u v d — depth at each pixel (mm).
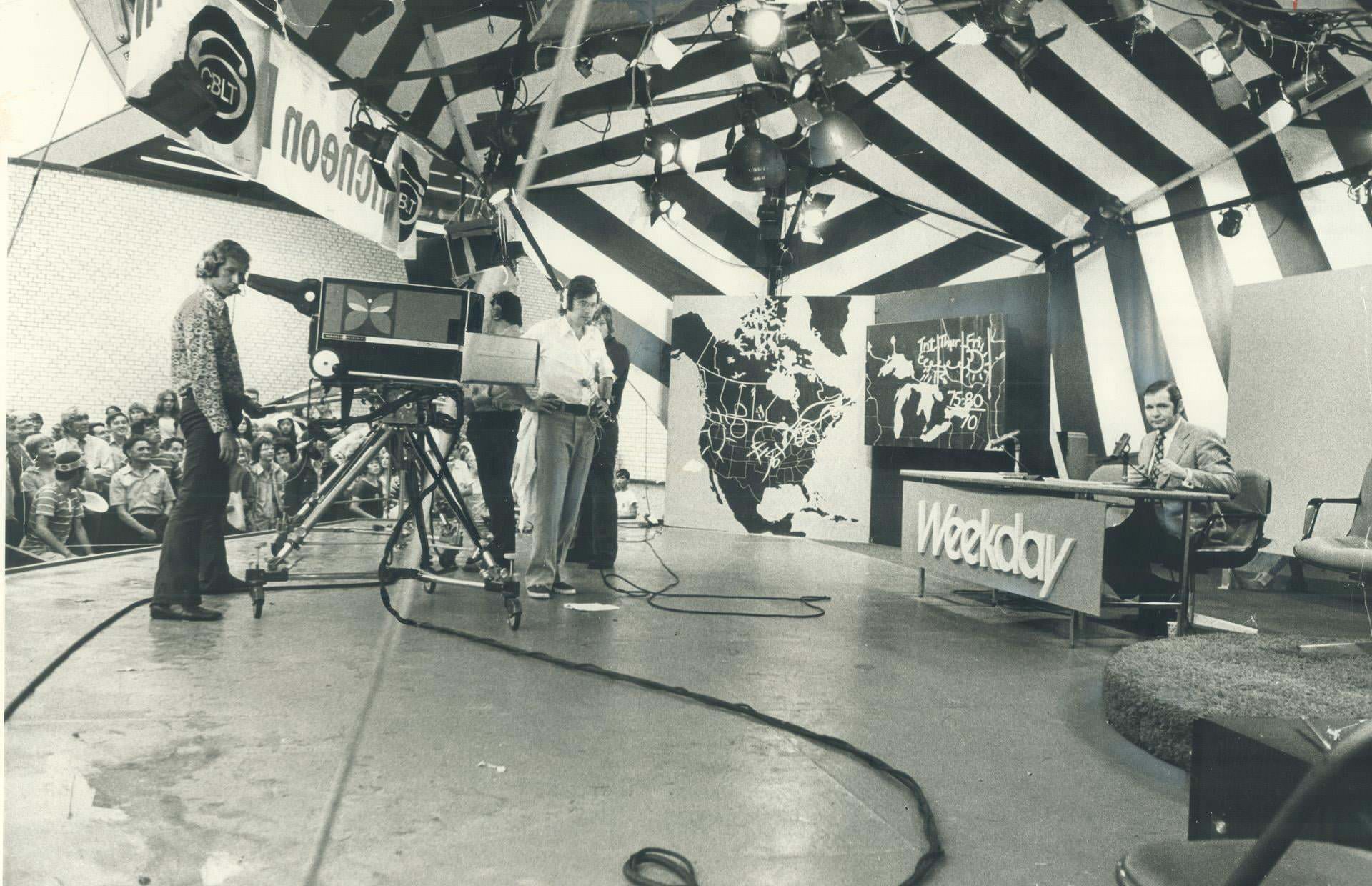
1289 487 5973
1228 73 4367
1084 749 2383
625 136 6645
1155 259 6770
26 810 1673
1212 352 6453
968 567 4492
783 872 1593
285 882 1450
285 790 1838
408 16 4102
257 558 3650
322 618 3604
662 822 1779
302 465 6875
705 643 3504
